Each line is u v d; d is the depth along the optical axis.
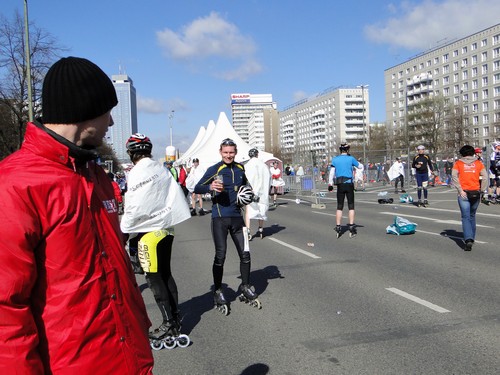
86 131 1.71
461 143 72.56
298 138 185.88
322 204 18.19
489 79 97.25
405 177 29.28
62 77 1.64
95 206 1.73
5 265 1.43
